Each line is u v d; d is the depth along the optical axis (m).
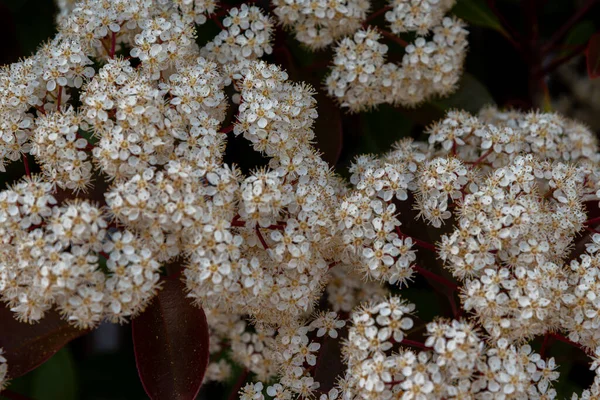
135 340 0.90
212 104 0.91
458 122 0.96
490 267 0.90
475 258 0.89
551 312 0.89
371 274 0.91
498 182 0.91
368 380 0.87
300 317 0.93
